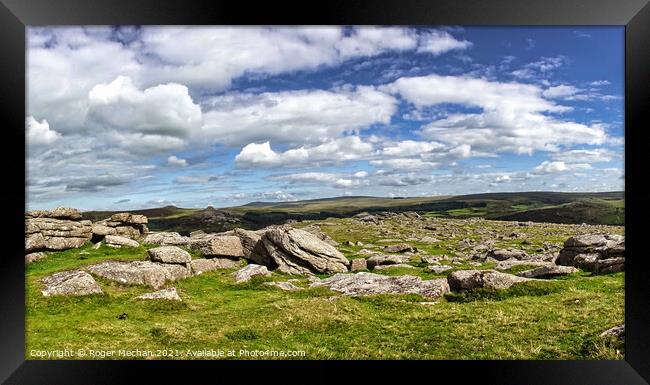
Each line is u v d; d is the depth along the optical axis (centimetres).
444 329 2097
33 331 2136
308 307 2472
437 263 4422
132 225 5194
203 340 2056
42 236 3759
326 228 9819
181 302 2606
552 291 2581
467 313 2294
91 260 3428
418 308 2438
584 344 1864
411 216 13600
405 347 1939
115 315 2391
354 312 2383
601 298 2362
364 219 11931
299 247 3991
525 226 11194
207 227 11950
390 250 5747
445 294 2678
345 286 2997
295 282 3334
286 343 2019
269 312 2430
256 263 4097
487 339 1970
